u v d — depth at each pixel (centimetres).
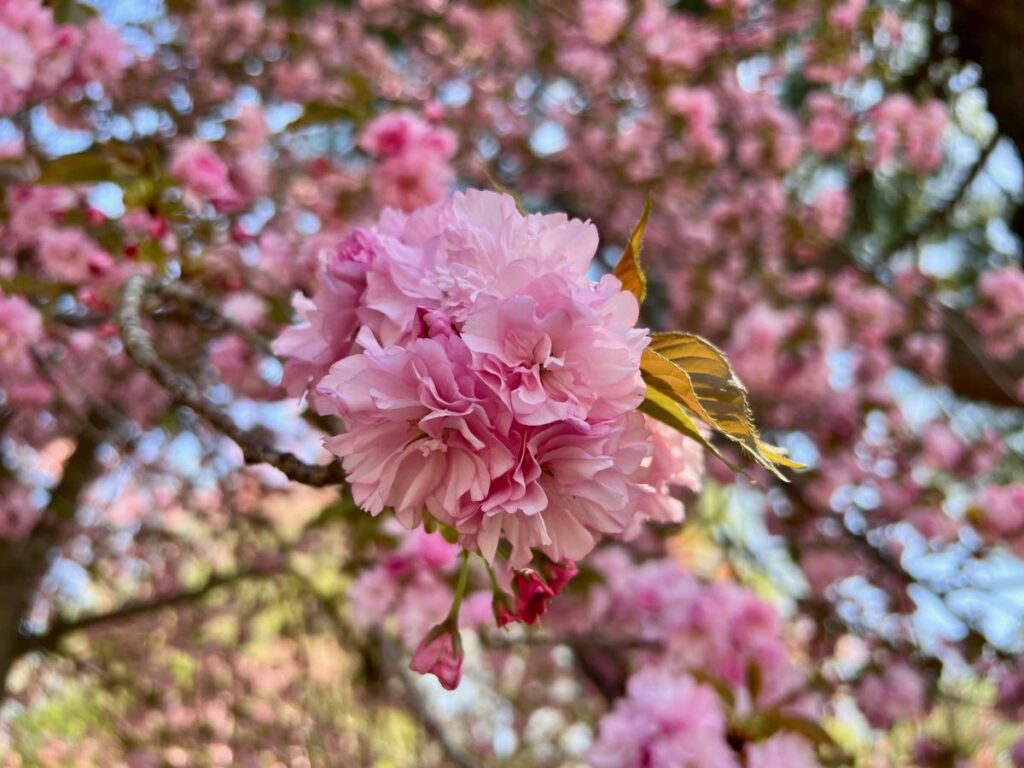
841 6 444
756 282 488
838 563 450
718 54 467
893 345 516
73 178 220
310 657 614
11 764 506
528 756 657
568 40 489
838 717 399
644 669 243
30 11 234
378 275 113
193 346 332
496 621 128
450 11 484
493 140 496
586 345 98
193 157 250
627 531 128
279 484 484
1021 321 461
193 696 591
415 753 603
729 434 109
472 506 99
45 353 320
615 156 475
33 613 584
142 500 565
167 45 404
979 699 410
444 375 98
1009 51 487
